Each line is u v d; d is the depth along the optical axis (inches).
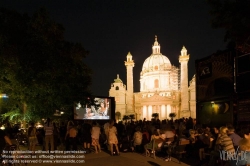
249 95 598.9
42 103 826.8
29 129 652.1
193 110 3873.0
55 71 773.9
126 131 869.8
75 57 881.5
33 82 745.0
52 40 807.1
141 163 560.1
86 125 738.8
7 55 711.1
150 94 4571.9
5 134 497.7
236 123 628.4
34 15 797.9
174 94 4338.1
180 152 560.4
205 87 741.3
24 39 754.2
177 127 831.7
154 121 964.6
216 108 697.6
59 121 1018.1
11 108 903.7
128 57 4222.4
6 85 761.6
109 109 1094.4
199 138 576.4
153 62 5002.5
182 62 3774.6
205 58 741.9
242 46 583.2
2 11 765.9
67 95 877.8
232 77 643.5
